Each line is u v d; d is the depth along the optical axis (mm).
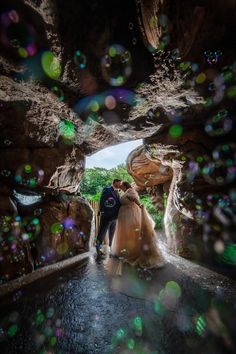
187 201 4191
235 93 2873
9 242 2947
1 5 1623
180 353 1770
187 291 2916
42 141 3578
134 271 3607
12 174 3318
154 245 3977
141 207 4109
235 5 1824
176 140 4355
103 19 2021
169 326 2143
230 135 3984
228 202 3822
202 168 4129
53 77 2355
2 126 3041
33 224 3592
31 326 2115
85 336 1989
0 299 2494
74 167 4355
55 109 3162
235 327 2115
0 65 2031
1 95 2596
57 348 1822
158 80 2596
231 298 2709
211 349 1812
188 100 3105
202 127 4176
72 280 3281
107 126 3646
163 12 1907
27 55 1982
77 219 4773
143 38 2176
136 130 3877
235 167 3887
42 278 3256
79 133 3996
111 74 2455
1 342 1871
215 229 3947
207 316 2312
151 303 2605
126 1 1967
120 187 4598
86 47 2152
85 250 4902
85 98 2904
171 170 7660
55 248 3898
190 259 4367
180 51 2197
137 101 3002
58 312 2377
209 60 2301
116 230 4098
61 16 1863
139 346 1859
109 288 3014
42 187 3820
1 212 2930
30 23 1778
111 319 2268
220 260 3811
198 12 1909
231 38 2131
